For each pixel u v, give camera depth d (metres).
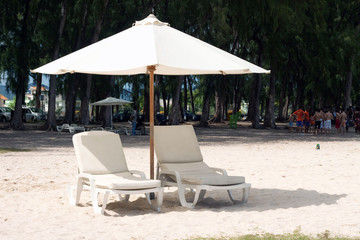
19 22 32.91
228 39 37.78
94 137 8.27
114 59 7.08
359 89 57.34
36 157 15.70
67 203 8.20
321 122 31.64
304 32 36.81
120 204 8.21
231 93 65.12
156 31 7.66
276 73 38.84
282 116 61.00
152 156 8.47
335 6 42.22
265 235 5.61
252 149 19.11
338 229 5.88
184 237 5.64
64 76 44.69
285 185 10.03
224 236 5.63
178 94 38.34
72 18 34.62
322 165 13.45
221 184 7.72
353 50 40.03
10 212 7.42
